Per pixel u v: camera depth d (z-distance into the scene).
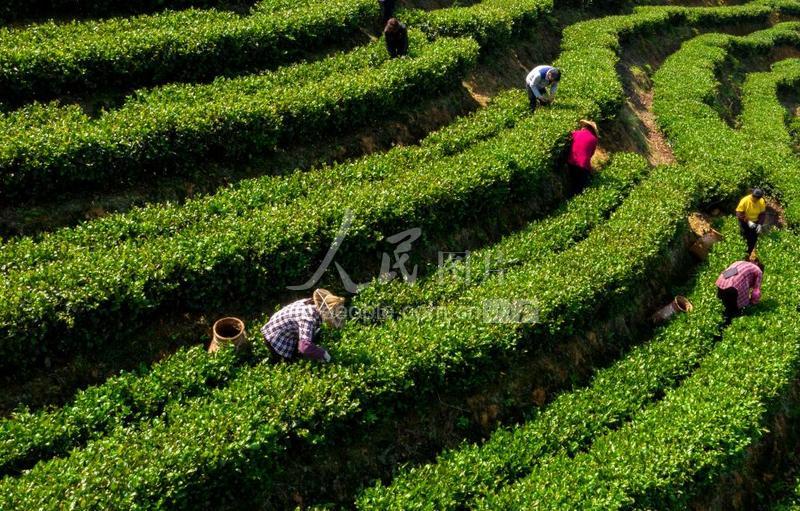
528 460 11.13
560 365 13.42
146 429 9.35
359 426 10.82
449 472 10.52
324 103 16.00
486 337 12.04
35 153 12.02
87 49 14.90
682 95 27.38
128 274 10.74
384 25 21.66
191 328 11.42
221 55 17.12
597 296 14.07
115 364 10.59
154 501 8.44
